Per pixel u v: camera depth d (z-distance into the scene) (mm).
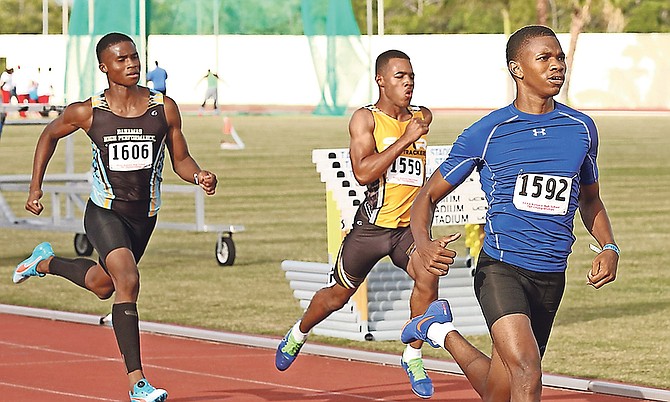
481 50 109188
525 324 10562
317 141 73250
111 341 19422
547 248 10797
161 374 16750
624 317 21922
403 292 19906
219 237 29391
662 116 102375
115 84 14375
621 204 42406
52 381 16219
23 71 35250
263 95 96250
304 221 38438
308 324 15500
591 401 14977
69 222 31203
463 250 31953
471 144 10898
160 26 91500
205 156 63750
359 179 14766
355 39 47844
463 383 16109
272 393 15484
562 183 10695
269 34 95438
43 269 15984
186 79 93312
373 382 16172
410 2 133750
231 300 24188
